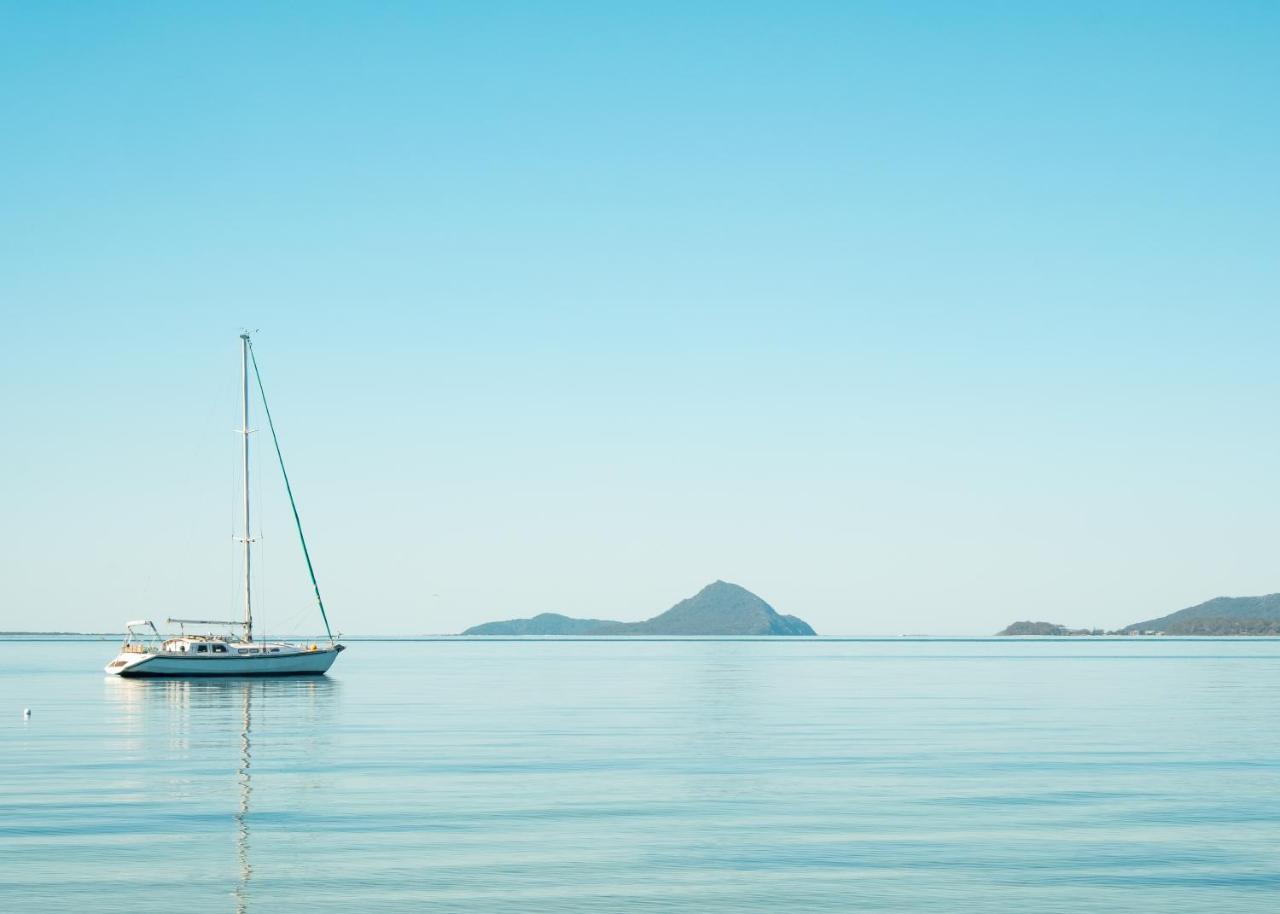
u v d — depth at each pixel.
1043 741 55.47
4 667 173.12
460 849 30.55
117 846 30.75
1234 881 27.62
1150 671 154.12
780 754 49.88
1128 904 25.86
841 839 31.78
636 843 31.30
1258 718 69.75
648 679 129.00
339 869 28.45
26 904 25.39
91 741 55.53
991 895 26.45
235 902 25.66
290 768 45.34
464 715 72.12
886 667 172.75
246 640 117.31
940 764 46.50
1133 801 37.59
